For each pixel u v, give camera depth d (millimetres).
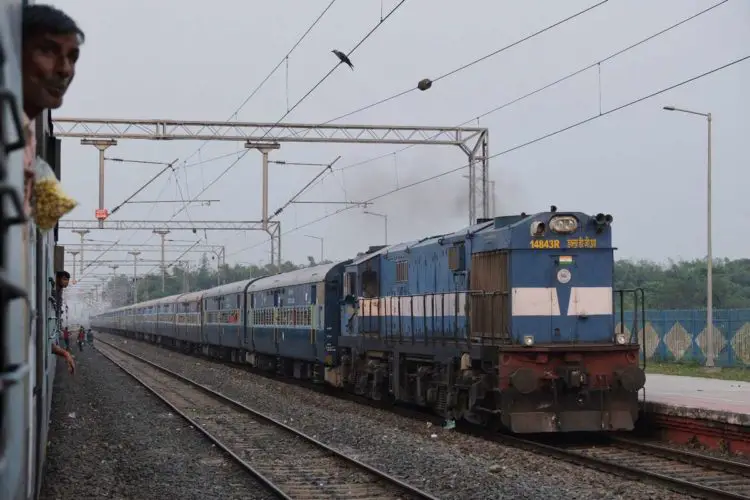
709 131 43469
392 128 39281
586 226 23203
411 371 29828
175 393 39969
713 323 47750
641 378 22016
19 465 5016
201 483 17797
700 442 22266
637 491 16172
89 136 38281
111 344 108750
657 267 105625
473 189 39281
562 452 20594
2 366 4078
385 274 32062
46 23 6309
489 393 23578
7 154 4160
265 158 40625
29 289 5703
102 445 23359
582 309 23031
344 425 26828
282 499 15891
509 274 22641
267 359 52188
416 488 16266
